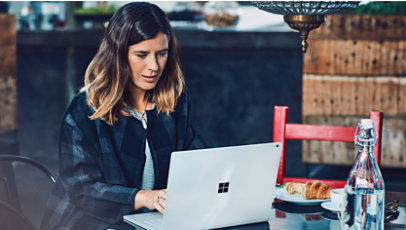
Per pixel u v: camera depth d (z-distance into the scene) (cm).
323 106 365
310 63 362
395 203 160
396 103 357
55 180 189
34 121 494
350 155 369
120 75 179
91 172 175
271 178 150
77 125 179
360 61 355
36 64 485
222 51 443
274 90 441
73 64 463
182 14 462
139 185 189
